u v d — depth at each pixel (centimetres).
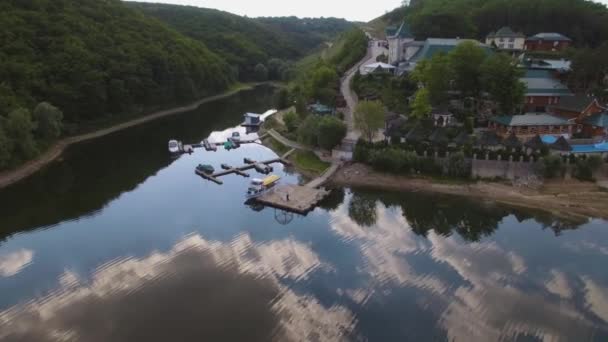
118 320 4825
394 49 15800
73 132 12500
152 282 5550
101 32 15812
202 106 18550
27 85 11475
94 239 6725
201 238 6775
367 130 9900
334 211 7950
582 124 9956
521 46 15038
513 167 8631
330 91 13712
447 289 5384
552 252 6322
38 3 14738
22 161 9756
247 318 4859
